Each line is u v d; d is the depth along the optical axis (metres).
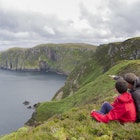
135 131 13.54
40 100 199.38
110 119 14.56
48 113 90.50
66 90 178.75
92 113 15.78
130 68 83.56
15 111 158.75
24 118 142.00
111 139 13.33
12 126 126.56
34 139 13.08
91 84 93.25
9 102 188.12
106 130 13.97
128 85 14.53
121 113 14.30
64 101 94.12
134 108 14.24
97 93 78.50
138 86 14.48
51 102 97.75
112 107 15.54
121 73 84.19
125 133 13.57
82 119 15.88
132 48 191.12
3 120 137.25
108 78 86.56
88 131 14.17
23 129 16.22
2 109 164.25
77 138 13.38
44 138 13.15
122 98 14.21
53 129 14.16
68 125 14.93
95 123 14.77
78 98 88.56
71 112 18.97
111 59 196.62
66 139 13.35
